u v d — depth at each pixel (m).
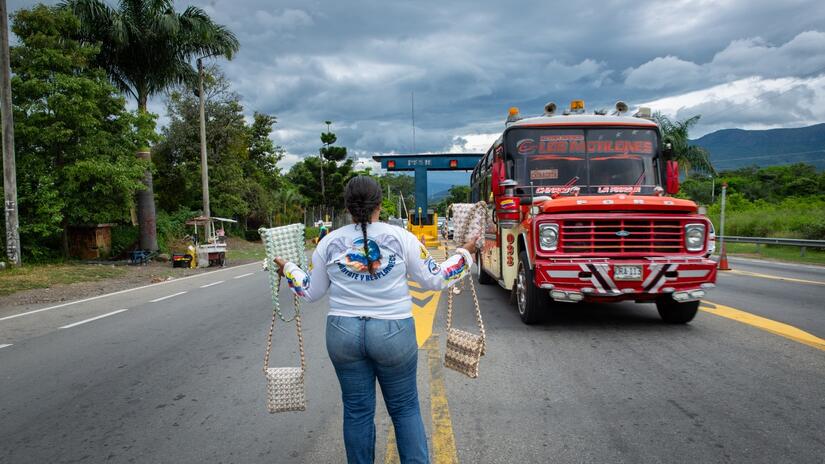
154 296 11.95
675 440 3.53
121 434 3.89
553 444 3.52
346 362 2.62
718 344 6.01
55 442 3.78
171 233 29.22
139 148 20.97
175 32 22.22
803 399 4.20
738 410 4.01
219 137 34.88
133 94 23.39
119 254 23.83
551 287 6.30
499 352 5.84
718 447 3.41
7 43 16.11
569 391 4.54
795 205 29.53
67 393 4.87
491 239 10.05
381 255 2.59
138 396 4.75
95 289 13.65
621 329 6.92
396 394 2.70
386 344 2.56
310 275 2.75
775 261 18.56
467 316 7.99
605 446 3.47
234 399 4.61
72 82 17.77
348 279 2.60
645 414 3.99
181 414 4.27
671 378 4.82
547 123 7.91
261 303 10.30
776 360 5.31
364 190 2.62
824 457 3.24
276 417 4.16
